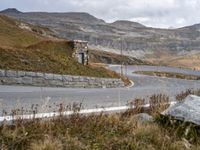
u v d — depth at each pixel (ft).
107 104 37.91
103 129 23.36
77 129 22.16
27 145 19.04
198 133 25.08
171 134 24.94
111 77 110.01
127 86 105.40
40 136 19.98
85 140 21.26
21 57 85.92
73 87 82.02
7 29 211.00
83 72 99.04
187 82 139.44
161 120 26.99
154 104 31.96
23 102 35.06
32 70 81.00
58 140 19.93
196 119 25.50
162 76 191.11
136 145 21.68
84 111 28.35
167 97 36.81
